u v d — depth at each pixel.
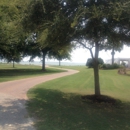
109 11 7.58
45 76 25.59
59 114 8.14
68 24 8.24
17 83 17.28
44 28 9.38
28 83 17.53
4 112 8.03
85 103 11.01
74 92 14.27
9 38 23.80
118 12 7.38
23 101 10.16
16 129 6.09
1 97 10.95
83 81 20.78
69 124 6.92
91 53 12.34
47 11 8.71
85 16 7.78
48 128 6.29
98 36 8.28
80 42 11.27
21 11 9.23
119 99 12.79
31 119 7.18
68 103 10.61
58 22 8.19
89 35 8.26
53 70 41.88
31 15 8.96
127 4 7.31
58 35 9.13
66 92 14.08
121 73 34.03
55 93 13.24
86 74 30.50
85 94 13.65
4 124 6.55
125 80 24.17
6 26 20.53
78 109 9.44
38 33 10.87
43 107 9.16
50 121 7.08
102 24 7.92
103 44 11.42
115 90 16.30
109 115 8.95
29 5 8.64
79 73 32.88
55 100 11.03
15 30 11.10
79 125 6.93
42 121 7.00
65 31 8.60
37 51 37.72
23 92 12.82
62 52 15.19
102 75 30.53
